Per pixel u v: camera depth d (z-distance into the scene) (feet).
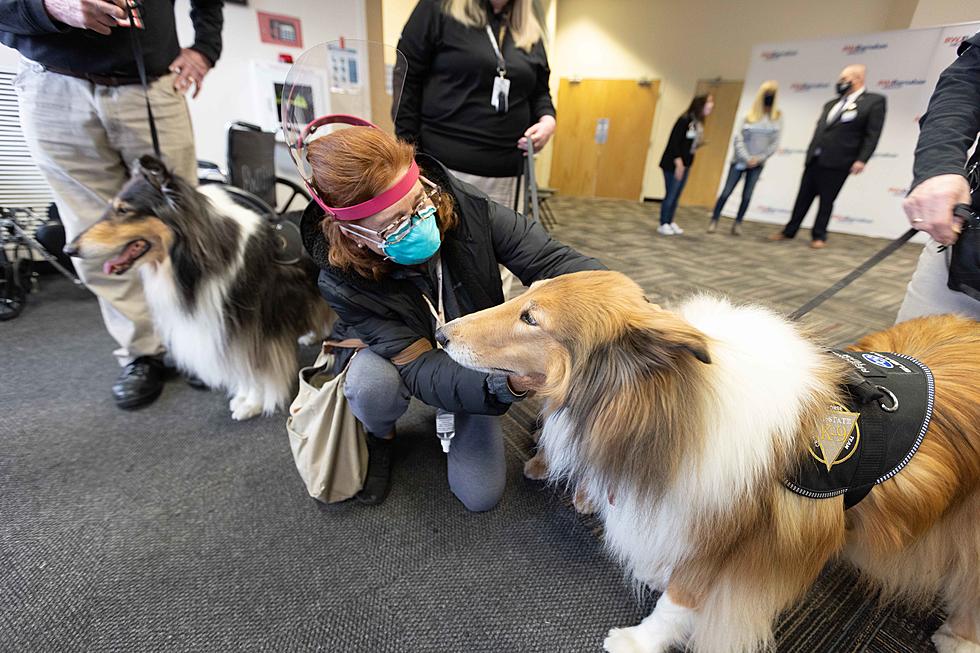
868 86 21.86
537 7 7.12
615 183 35.37
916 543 3.60
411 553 4.70
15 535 4.73
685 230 22.43
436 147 7.07
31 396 6.86
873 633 4.07
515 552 4.76
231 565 4.52
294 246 7.12
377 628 4.01
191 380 7.28
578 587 4.43
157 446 6.04
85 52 5.29
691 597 3.42
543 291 3.36
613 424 2.84
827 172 18.40
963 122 4.04
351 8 13.48
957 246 3.93
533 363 3.33
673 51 30.94
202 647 3.83
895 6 24.00
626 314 2.94
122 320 6.98
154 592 4.24
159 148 6.10
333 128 4.02
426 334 4.68
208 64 6.66
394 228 3.57
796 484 2.94
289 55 12.88
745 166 20.84
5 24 4.86
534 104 7.89
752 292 12.92
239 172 9.34
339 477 5.05
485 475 5.02
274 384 6.71
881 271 15.79
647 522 3.13
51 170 5.95
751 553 3.10
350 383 4.55
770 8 27.55
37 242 9.95
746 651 3.57
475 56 6.45
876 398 3.06
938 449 3.14
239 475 5.62
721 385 2.82
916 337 4.04
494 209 4.76
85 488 5.33
